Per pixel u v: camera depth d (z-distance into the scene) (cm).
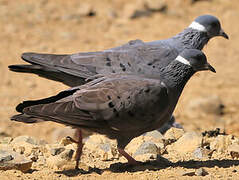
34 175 1099
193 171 1090
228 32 2752
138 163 1154
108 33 2711
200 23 1566
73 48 2505
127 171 1139
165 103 1115
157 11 2945
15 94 2092
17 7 2995
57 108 1077
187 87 2238
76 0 3130
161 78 1127
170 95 1125
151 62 1376
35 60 1353
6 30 2711
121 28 2770
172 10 2983
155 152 1246
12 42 2567
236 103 2084
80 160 1230
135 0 3117
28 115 1059
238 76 2322
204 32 1569
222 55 2527
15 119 1061
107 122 1098
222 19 2883
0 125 1819
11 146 1295
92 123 1094
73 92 1117
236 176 1075
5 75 2270
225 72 2366
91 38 2641
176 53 1425
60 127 1838
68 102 1090
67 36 2645
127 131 1123
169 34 2670
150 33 2688
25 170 1131
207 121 1938
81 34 2697
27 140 1360
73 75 1352
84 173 1123
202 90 2198
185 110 2033
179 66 1134
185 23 2817
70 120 1080
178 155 1259
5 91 2117
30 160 1141
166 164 1180
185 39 1541
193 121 1941
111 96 1090
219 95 2155
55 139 1667
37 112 1061
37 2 3083
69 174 1113
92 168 1161
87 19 2886
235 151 1221
